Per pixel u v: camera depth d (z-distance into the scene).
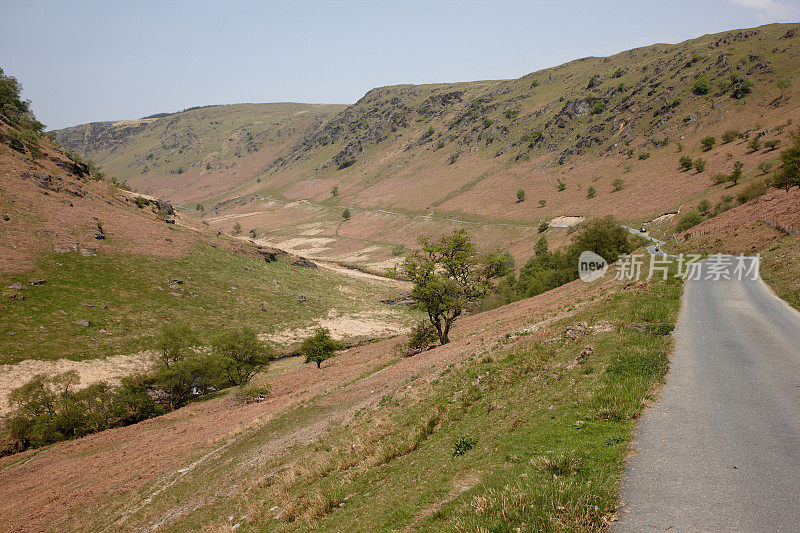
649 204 118.00
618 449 7.66
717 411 9.15
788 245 34.91
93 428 36.28
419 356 30.88
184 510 16.44
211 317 67.12
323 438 17.84
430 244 35.34
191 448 25.19
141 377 42.94
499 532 5.73
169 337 47.00
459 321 55.31
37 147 90.69
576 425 9.09
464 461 9.14
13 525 18.73
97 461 27.12
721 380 11.22
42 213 72.75
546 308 34.56
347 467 13.20
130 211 93.88
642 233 100.19
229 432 25.84
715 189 106.25
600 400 10.06
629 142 171.62
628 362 12.31
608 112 198.88
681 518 5.55
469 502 6.84
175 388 42.38
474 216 168.00
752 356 13.35
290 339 67.06
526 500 6.27
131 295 64.31
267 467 17.28
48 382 41.59
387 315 86.31
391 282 120.94
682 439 7.91
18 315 50.31
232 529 12.49
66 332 50.59
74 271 63.91
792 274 27.12
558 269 67.81
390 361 34.62
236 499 15.32
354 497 10.23
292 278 98.31
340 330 73.31
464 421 12.36
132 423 39.06
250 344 45.47
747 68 163.62
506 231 145.12
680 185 121.19
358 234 185.50
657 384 11.04
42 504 20.81
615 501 6.14
